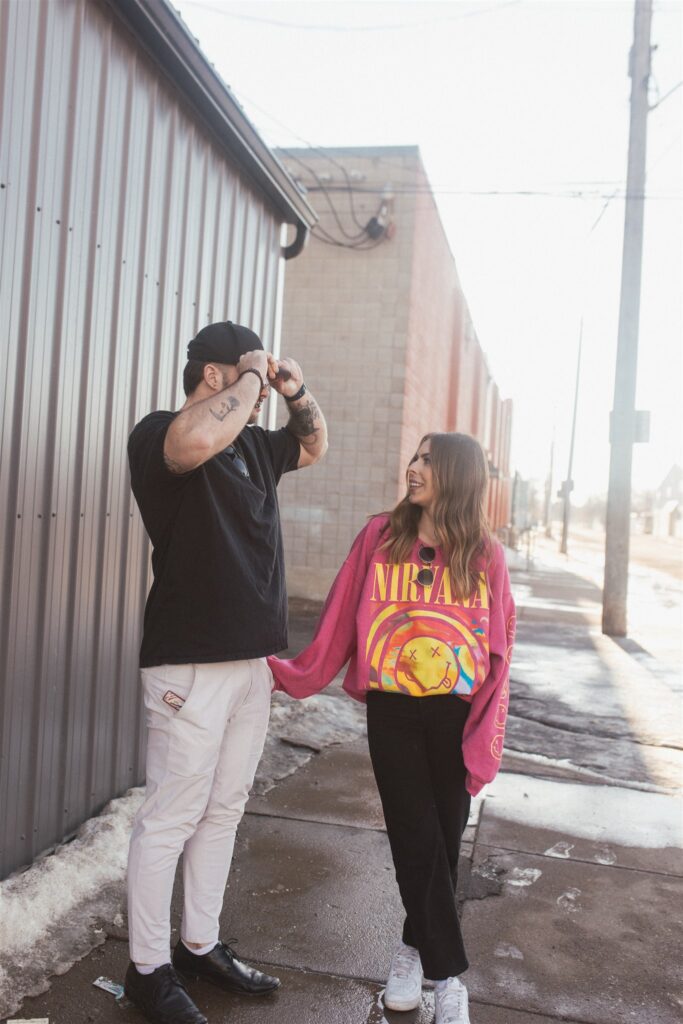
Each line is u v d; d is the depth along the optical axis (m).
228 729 2.40
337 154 11.11
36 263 2.91
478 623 2.38
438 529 2.40
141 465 2.22
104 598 3.50
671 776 4.86
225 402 2.12
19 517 2.89
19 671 2.93
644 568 26.48
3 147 2.70
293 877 3.30
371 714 2.45
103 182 3.34
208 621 2.23
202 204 4.32
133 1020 2.35
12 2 2.71
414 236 11.02
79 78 3.12
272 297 5.49
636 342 10.52
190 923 2.47
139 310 3.69
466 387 20.59
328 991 2.57
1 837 2.88
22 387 2.87
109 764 3.59
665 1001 2.61
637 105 10.55
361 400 11.08
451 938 2.34
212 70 3.97
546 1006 2.55
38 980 2.47
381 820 3.91
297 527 11.15
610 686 7.29
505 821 4.03
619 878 3.46
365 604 2.44
